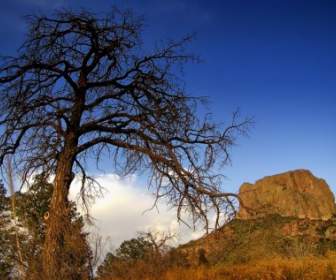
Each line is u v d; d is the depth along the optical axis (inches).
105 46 486.0
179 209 460.1
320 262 605.3
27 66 460.8
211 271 535.5
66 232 425.7
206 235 455.2
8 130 460.1
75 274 413.4
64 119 472.7
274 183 5999.0
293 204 5339.6
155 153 464.8
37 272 422.0
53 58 482.6
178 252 532.4
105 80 501.7
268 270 551.2
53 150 478.6
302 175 6397.6
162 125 478.0
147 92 491.8
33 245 482.0
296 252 1069.1
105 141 482.6
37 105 469.7
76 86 482.6
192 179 453.7
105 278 451.5
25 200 624.7
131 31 483.8
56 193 452.8
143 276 468.1
